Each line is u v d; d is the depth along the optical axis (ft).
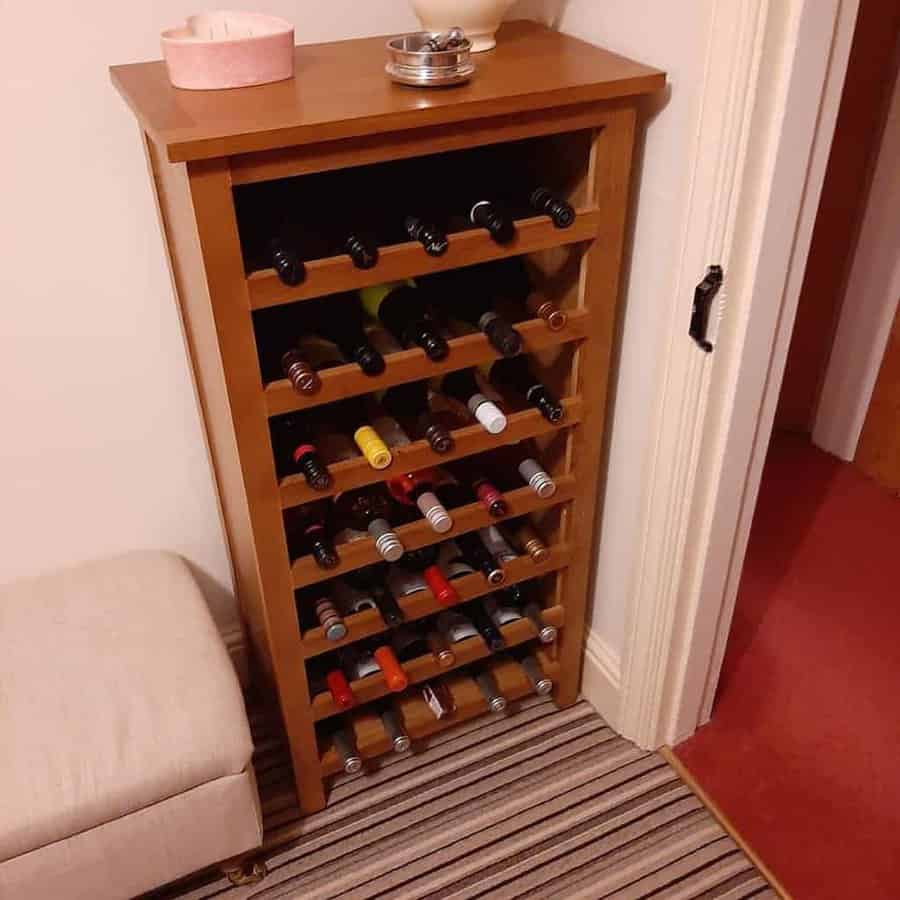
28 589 4.82
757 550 7.05
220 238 3.28
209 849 4.34
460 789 5.31
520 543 5.05
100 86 3.94
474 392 4.42
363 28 4.27
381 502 4.54
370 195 4.07
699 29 3.50
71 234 4.19
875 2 6.32
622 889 4.81
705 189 3.67
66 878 4.00
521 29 4.33
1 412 4.48
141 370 4.67
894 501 7.55
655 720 5.34
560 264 4.25
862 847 4.97
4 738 4.06
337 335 4.01
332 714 4.86
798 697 5.83
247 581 4.85
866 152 6.86
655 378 4.33
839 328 7.63
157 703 4.23
